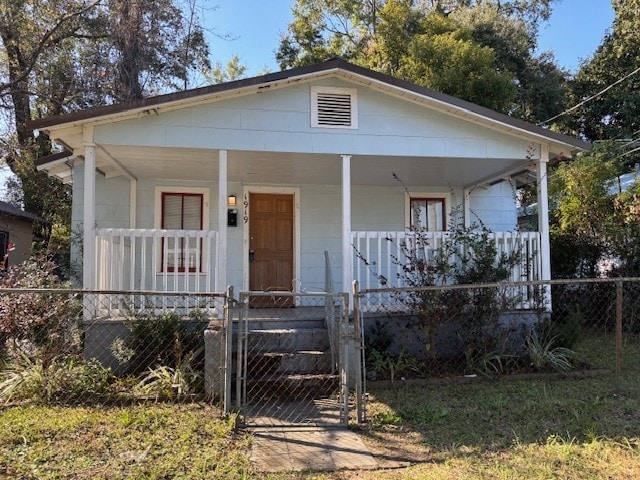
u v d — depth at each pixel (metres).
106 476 3.56
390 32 20.77
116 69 16.28
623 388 5.81
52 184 17.53
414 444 4.33
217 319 6.70
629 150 17.89
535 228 14.52
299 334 6.78
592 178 10.90
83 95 16.67
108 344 6.57
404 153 7.57
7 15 14.89
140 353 6.33
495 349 6.89
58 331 6.29
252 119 7.22
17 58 16.20
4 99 16.53
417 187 10.12
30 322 6.04
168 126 6.98
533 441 4.33
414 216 10.12
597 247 10.52
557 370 6.65
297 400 5.64
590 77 22.64
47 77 16.50
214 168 8.40
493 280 6.82
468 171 8.83
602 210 10.75
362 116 7.52
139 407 5.18
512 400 5.50
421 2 24.09
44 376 5.52
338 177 9.18
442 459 4.00
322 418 5.01
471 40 18.81
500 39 20.91
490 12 22.12
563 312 9.64
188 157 7.60
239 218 9.44
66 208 17.95
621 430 4.53
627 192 10.61
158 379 5.79
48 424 4.57
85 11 15.65
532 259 7.64
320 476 3.69
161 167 8.30
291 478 3.64
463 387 6.08
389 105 7.59
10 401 5.29
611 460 3.91
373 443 4.36
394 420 4.89
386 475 3.70
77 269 8.55
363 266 9.46
